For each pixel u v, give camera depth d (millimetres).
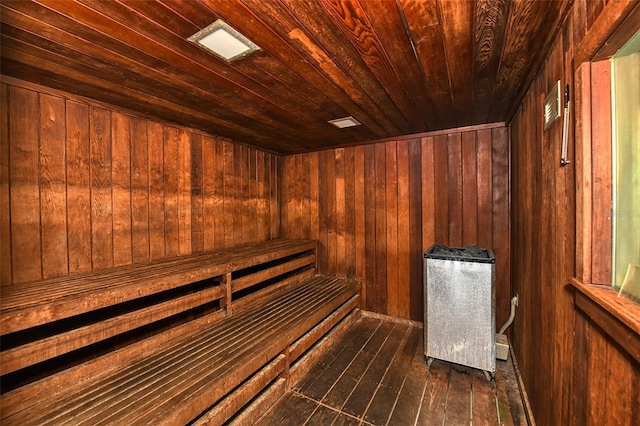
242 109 2186
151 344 1769
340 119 2451
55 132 1796
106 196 2049
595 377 914
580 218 980
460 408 1812
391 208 3172
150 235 2320
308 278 3418
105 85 1734
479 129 2732
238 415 1664
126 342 2115
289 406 1846
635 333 680
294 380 2094
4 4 999
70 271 1870
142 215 2266
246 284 2510
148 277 1819
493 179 2693
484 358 2078
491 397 1912
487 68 1559
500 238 2670
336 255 3500
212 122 2494
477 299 2098
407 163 3076
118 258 2119
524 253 1982
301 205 3727
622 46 821
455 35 1257
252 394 1714
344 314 2908
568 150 1115
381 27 1201
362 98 1990
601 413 872
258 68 1546
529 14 1110
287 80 1692
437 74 1632
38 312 1295
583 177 959
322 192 3582
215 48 1341
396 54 1416
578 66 983
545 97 1420
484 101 2072
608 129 909
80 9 1046
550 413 1340
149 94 1882
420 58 1455
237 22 1154
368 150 3287
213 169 2869
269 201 3641
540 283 1551
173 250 2490
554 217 1302
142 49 1341
